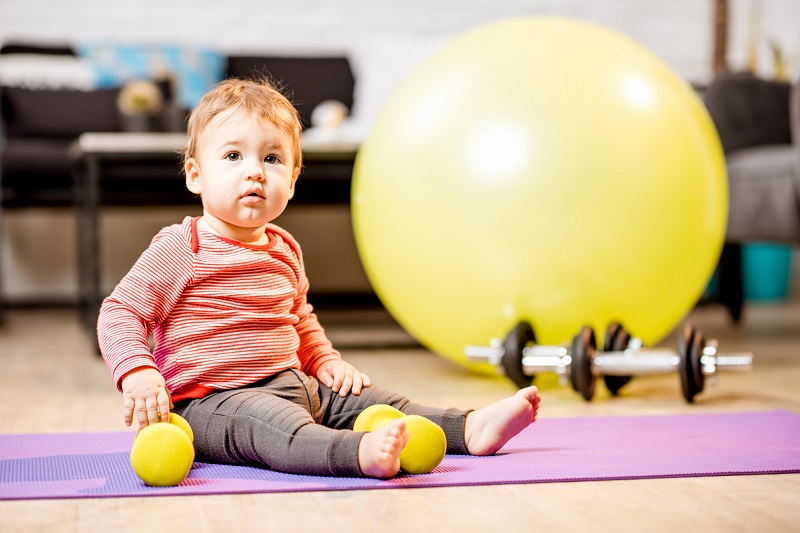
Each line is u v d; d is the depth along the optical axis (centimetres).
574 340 172
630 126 173
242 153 122
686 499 104
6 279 377
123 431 146
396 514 99
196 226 124
